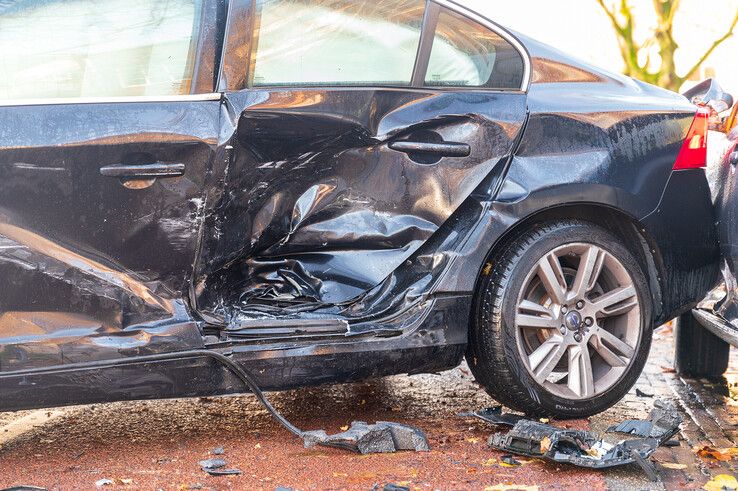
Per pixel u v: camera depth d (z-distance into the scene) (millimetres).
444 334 3727
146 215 3379
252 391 3500
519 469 3383
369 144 3656
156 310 3428
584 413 3914
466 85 3826
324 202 3682
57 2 3436
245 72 3518
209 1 3523
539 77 3916
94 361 3316
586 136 3879
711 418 4211
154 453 3607
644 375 5133
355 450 3578
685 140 4055
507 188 3775
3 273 3240
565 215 3967
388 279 3783
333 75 3648
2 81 3316
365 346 3619
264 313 3629
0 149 3207
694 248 4090
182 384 3432
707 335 5031
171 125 3367
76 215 3305
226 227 3537
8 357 3250
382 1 3742
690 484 3242
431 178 3740
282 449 3656
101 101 3365
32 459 3529
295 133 3529
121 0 3494
